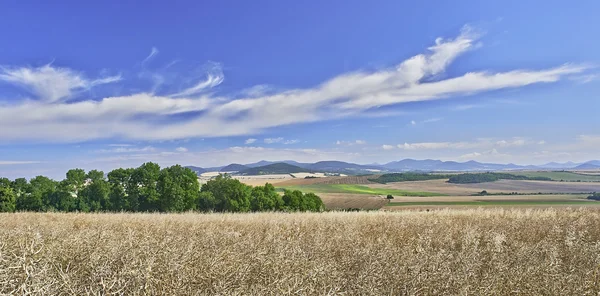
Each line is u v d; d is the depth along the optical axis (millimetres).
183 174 48375
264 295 4863
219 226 15266
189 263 6125
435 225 15047
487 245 9844
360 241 10305
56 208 47031
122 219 19781
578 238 10594
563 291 5656
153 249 6922
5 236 8594
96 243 7781
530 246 9406
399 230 13227
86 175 48906
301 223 16375
